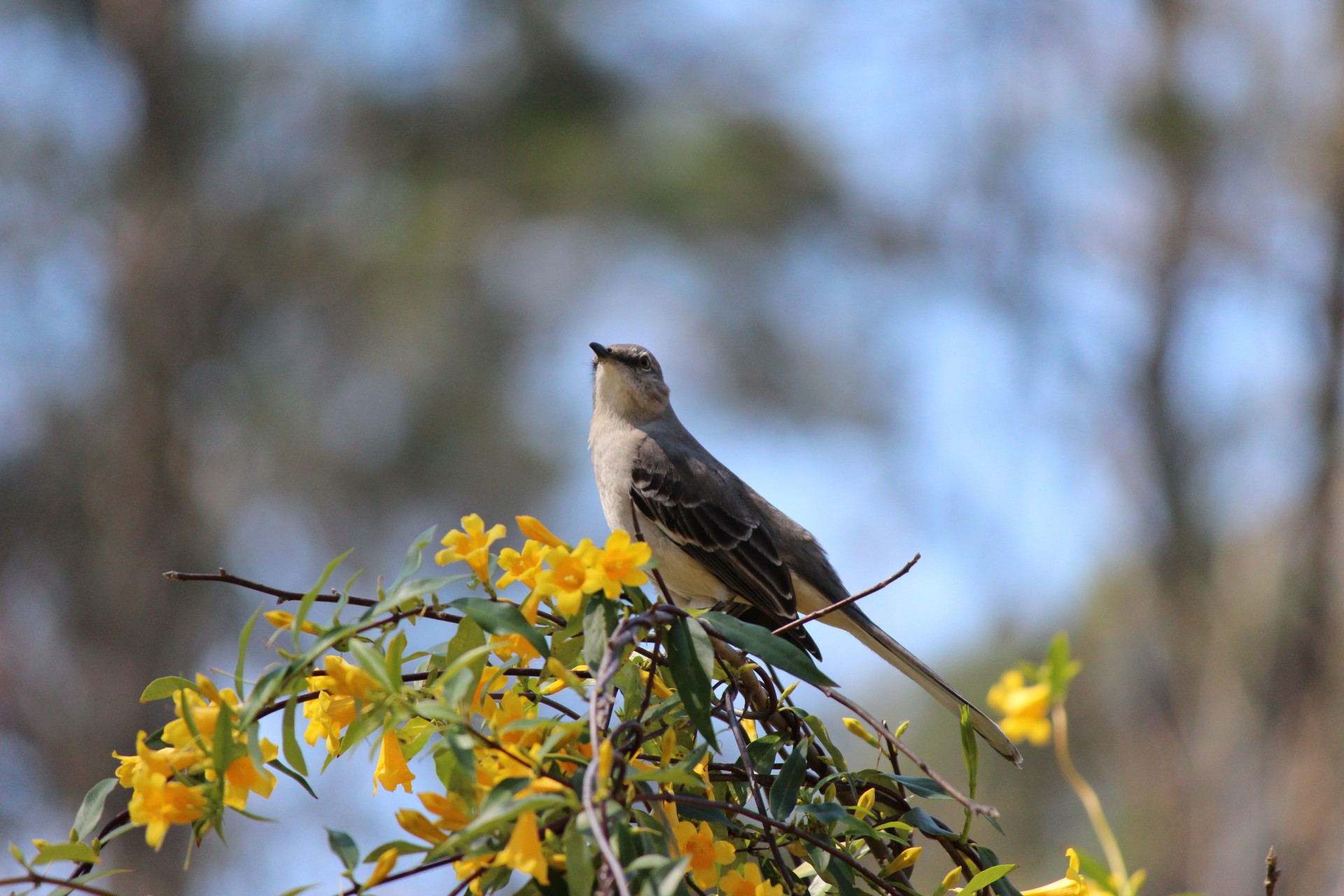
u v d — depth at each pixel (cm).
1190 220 1504
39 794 1393
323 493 1355
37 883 280
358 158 1476
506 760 281
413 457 1325
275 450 1363
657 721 331
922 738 1134
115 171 1466
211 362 1443
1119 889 319
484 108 1449
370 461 1341
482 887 276
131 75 1489
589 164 1386
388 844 271
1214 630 1409
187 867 280
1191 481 1469
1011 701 316
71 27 1464
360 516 1352
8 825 1360
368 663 276
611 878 255
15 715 1380
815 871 336
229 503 1411
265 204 1462
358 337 1382
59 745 1382
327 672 296
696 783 267
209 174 1481
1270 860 332
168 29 1478
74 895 303
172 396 1430
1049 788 1130
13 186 1423
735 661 362
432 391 1333
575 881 251
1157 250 1530
